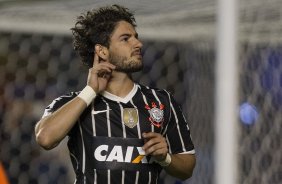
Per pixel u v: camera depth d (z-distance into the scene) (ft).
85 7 40.45
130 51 27.32
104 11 27.89
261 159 49.55
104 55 27.68
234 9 24.71
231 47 24.67
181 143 28.02
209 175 49.11
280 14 42.98
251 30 47.34
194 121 51.47
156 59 56.65
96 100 27.17
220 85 24.82
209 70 51.31
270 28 46.68
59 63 55.06
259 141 49.55
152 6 41.81
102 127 26.81
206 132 50.29
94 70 26.71
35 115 52.90
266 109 49.83
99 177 26.58
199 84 51.67
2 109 52.13
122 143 26.66
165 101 27.78
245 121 49.34
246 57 50.21
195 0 40.04
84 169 26.89
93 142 26.73
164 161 26.73
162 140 25.82
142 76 56.49
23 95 53.21
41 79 54.49
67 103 26.43
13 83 53.47
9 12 43.16
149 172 26.81
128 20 27.96
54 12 42.93
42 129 26.16
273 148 49.80
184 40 52.29
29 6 40.55
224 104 24.77
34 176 52.24
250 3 39.58
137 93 27.55
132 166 26.53
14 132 52.11
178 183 50.93
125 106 27.12
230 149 24.82
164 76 56.70
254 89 49.83
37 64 54.90
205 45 51.57
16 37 54.75
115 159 26.50
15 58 54.60
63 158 52.65
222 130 24.86
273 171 49.75
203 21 46.26
